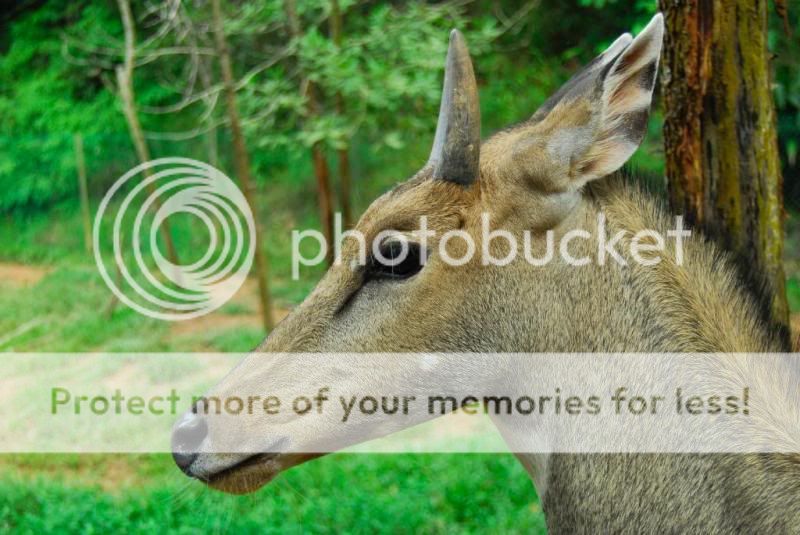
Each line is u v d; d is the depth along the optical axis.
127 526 2.05
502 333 1.13
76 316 3.97
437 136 1.16
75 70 5.82
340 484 2.23
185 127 5.45
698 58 1.37
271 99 3.38
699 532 1.07
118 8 5.72
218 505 2.05
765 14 1.38
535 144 1.12
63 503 2.21
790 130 3.19
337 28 3.46
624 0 4.27
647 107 1.07
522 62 4.62
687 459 1.08
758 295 1.18
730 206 1.38
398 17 3.41
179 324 3.79
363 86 3.13
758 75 1.37
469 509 2.09
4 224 5.49
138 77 5.47
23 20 6.17
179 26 4.06
